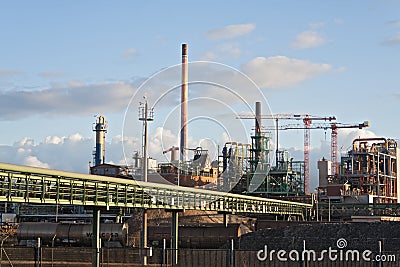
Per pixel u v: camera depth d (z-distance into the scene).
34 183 38.62
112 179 44.84
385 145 129.75
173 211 56.69
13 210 92.25
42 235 63.19
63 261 48.47
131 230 73.00
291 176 114.06
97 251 40.31
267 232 68.00
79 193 43.34
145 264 44.31
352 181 123.25
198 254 42.72
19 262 47.00
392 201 129.62
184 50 99.69
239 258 41.47
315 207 101.50
